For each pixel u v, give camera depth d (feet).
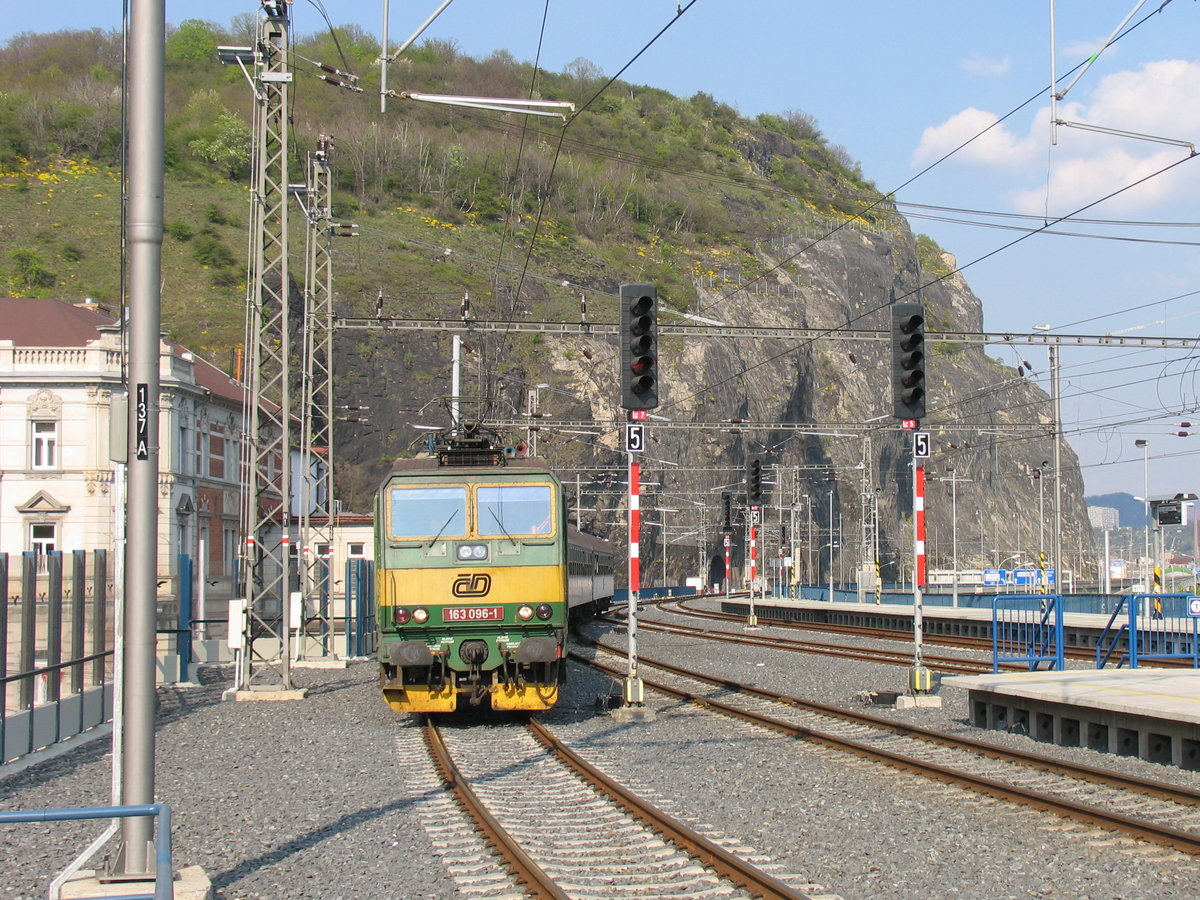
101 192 351.87
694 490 327.67
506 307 290.56
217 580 180.96
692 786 38.63
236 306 277.64
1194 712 41.55
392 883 26.96
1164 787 35.83
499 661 54.90
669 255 354.54
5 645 46.01
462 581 54.90
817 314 388.98
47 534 164.25
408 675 55.06
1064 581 289.94
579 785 38.58
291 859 29.60
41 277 290.76
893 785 38.50
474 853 29.48
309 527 108.37
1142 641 89.40
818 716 56.90
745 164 478.59
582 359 292.61
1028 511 442.09
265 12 72.08
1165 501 123.03
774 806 35.17
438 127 395.96
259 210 74.79
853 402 392.88
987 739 49.98
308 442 101.09
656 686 71.41
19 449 164.04
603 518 297.12
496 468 56.44
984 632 117.50
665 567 310.24
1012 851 29.53
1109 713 45.75
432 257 304.30
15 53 477.77
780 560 255.70
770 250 394.32
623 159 405.59
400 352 273.95
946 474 398.83
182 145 384.88
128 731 25.98
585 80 475.31
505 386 272.51
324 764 44.93
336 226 102.73
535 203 352.90
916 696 60.64
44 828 34.09
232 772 43.50
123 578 28.53
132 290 26.45
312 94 387.34
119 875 25.73
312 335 102.27
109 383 165.78
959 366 425.28
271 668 90.43
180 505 169.99
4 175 351.67
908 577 393.50
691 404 320.91
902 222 481.87
